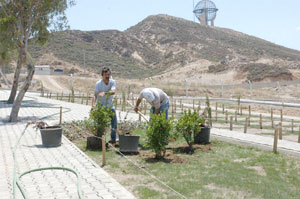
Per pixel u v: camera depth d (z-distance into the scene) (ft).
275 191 16.07
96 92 25.93
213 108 70.85
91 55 310.24
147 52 369.30
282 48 395.96
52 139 24.95
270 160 22.21
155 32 431.02
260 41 426.51
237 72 204.64
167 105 28.04
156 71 301.02
